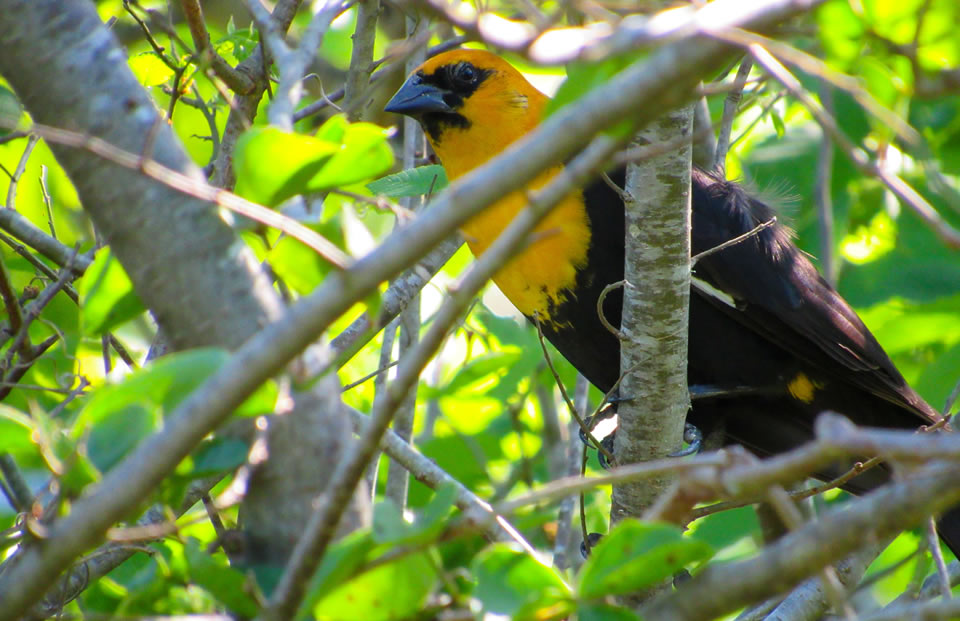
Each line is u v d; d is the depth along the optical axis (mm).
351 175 5055
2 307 9102
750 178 11156
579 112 3656
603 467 9227
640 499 7590
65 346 7934
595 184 8664
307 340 3932
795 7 3982
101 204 5020
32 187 10711
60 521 4281
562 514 9211
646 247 6883
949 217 11711
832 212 11500
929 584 8578
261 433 4941
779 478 3979
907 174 11570
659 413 7398
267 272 7379
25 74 5086
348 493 4074
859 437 3732
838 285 12133
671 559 4457
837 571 8195
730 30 3611
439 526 4406
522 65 10484
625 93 3602
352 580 4582
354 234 4887
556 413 11000
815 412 9750
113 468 4453
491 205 3785
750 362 9414
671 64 3561
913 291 11781
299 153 4887
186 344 4969
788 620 8055
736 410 9844
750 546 11422
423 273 8883
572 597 4543
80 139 4414
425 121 9578
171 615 5316
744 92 10781
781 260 9266
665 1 5445
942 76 5246
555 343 9570
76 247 7516
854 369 9281
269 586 4793
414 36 8844
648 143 6594
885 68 5309
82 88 5039
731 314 9242
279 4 8219
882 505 4086
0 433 4715
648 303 7051
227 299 4926
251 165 4922
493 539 6164
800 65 4371
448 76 9469
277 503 4980
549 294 9117
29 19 5070
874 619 4219
